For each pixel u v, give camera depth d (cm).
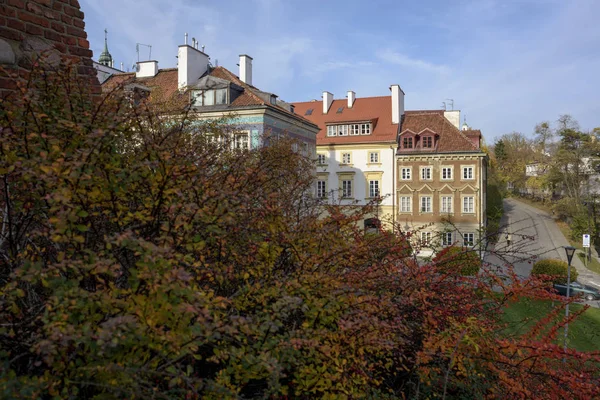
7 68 465
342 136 4306
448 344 477
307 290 364
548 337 523
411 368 513
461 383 506
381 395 468
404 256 578
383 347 396
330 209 550
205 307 265
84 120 324
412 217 4069
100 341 225
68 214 270
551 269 2481
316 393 379
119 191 314
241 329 302
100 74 2952
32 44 491
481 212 3934
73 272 299
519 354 477
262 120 2500
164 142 362
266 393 333
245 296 384
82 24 550
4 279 353
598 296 2336
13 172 291
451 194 3991
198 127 669
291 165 755
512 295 582
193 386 286
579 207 4803
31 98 307
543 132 7206
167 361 290
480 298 623
